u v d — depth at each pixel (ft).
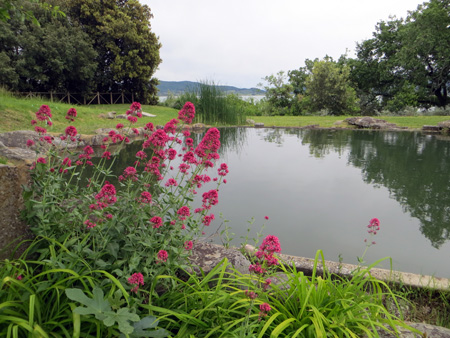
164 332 4.88
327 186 18.43
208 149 7.93
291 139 39.24
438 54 76.33
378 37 99.14
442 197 16.48
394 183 19.25
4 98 33.47
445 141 37.11
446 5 77.82
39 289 5.04
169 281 6.31
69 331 5.03
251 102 107.24
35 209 6.66
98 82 86.43
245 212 13.89
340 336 5.29
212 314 5.76
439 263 9.76
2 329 4.83
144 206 7.23
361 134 44.52
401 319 6.30
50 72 73.72
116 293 4.84
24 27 65.77
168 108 80.43
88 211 7.09
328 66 86.07
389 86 97.25
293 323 5.51
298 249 10.55
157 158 7.57
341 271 8.50
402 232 12.00
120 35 81.35
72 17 81.20
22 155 16.17
